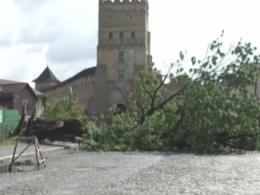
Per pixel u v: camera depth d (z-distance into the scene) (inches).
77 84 4247.0
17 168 650.2
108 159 786.2
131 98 1189.1
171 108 1096.2
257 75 1074.1
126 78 3804.1
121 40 3846.0
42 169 636.1
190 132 1031.0
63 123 1095.6
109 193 414.0
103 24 3878.0
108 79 3814.0
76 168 642.2
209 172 581.6
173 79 1115.9
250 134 1043.9
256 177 527.8
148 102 1168.8
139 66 3811.5
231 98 1037.8
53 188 448.5
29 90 2343.8
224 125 1003.3
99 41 3850.9
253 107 1020.5
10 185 474.0
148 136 1048.2
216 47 1085.1
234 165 678.5
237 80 1047.6
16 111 1466.5
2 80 2559.1
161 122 1069.1
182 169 620.1
